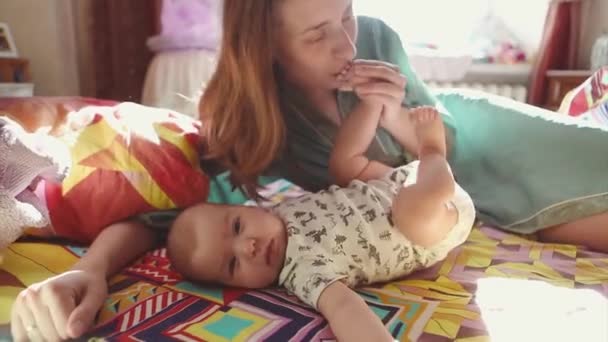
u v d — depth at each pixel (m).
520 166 1.00
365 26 1.13
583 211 0.90
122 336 0.59
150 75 1.93
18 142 0.72
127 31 2.14
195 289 0.75
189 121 1.04
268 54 0.90
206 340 0.58
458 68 2.38
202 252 0.77
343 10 0.88
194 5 1.86
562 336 0.58
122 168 0.88
